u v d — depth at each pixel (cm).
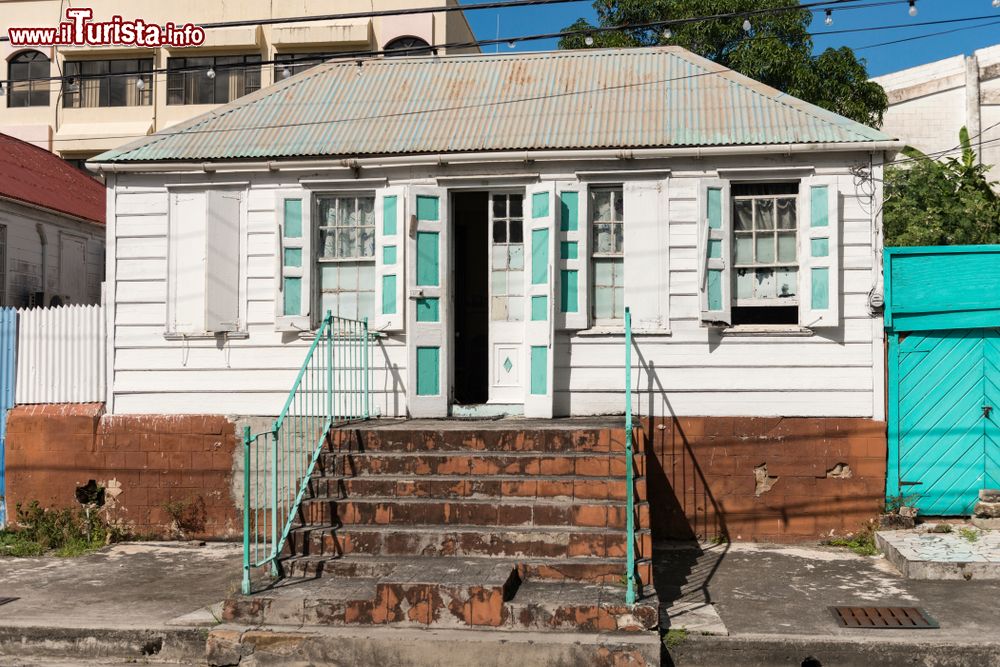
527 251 995
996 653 632
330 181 1030
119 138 2789
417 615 665
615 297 1004
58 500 1036
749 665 646
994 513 905
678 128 997
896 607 719
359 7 2752
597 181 995
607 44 1858
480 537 755
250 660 654
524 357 1000
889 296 937
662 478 966
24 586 824
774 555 899
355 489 820
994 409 928
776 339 959
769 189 990
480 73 1171
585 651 626
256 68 2780
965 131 2086
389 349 1020
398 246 1007
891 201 1527
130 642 685
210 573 866
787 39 1803
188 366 1035
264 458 1008
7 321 1070
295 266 1020
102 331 1049
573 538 747
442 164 1009
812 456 947
